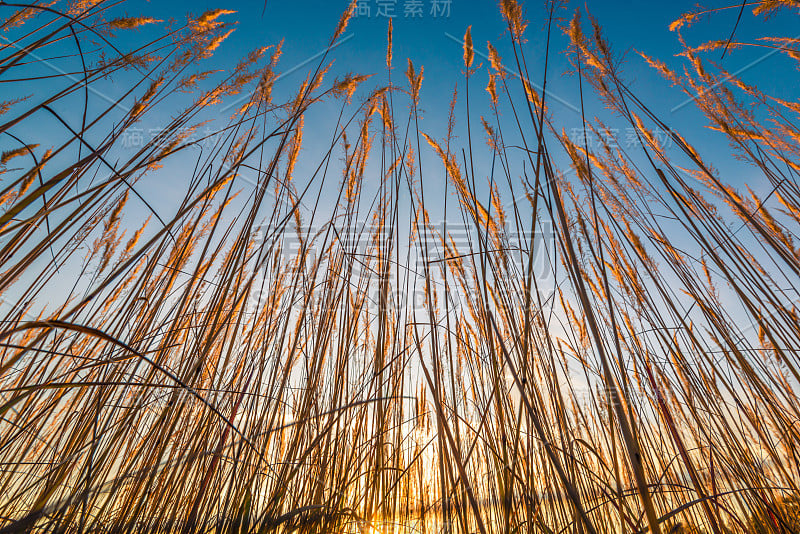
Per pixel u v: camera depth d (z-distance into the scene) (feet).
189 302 5.87
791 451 5.66
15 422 4.66
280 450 6.64
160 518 4.91
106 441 5.38
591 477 5.62
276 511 5.07
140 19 4.70
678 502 6.18
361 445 6.38
